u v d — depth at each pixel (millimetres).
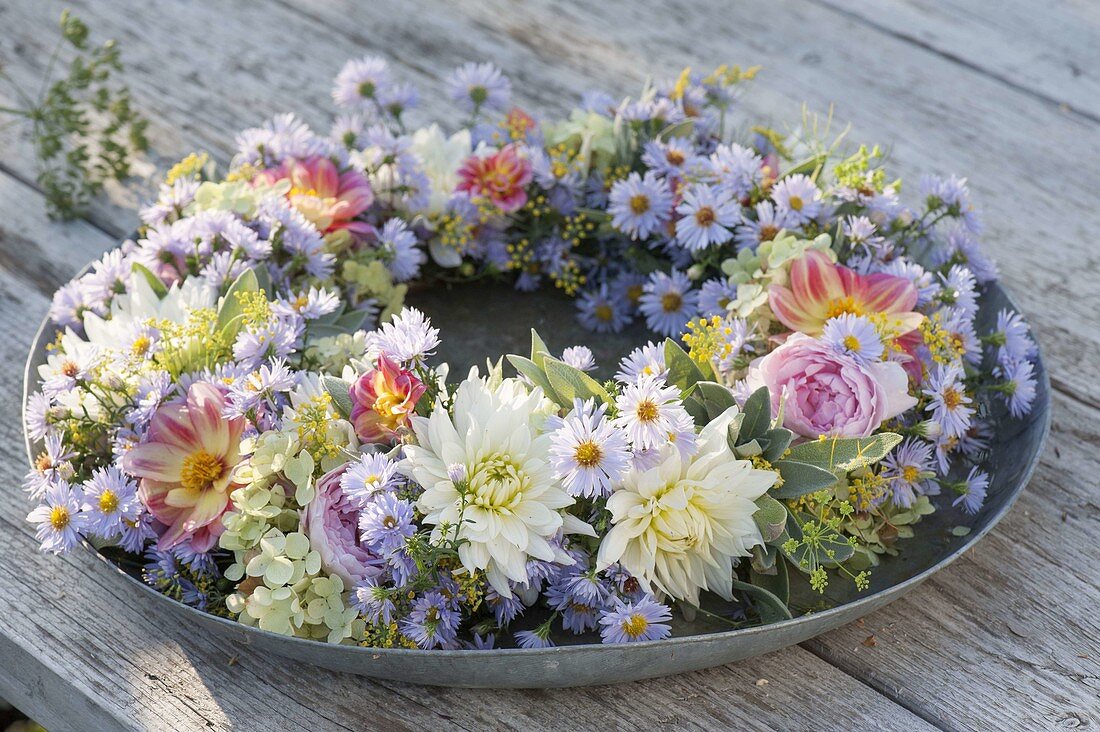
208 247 1343
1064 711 1232
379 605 1196
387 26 1769
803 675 1247
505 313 1484
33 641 1263
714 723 1226
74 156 1551
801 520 1231
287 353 1264
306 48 1737
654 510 1196
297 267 1364
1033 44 1758
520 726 1224
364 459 1193
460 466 1182
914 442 1286
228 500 1218
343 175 1421
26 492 1342
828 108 1670
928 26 1784
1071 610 1280
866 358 1246
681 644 1176
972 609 1278
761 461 1216
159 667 1250
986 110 1676
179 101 1670
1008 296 1377
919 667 1251
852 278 1294
